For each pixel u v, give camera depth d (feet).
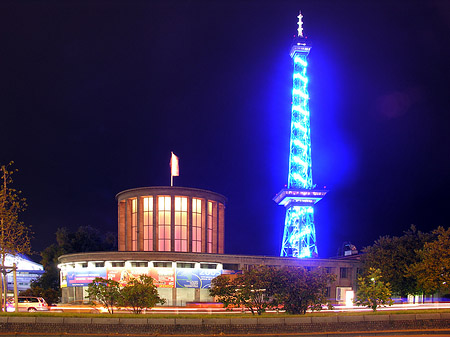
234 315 119.85
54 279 323.98
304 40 651.66
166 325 99.71
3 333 99.66
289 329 101.50
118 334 98.99
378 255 267.59
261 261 271.90
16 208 152.35
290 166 626.23
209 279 247.91
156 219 271.08
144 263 248.93
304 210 591.37
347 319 103.96
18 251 152.05
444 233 185.78
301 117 640.17
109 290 136.36
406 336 100.22
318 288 133.39
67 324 100.07
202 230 279.08
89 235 355.97
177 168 285.84
